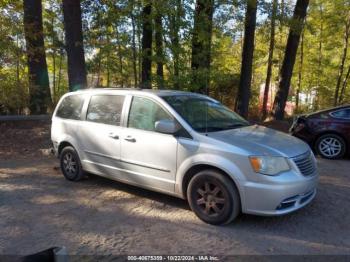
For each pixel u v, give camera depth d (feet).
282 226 16.02
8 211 17.81
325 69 81.41
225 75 43.16
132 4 40.73
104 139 20.13
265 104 67.97
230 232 15.40
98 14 44.29
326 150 29.66
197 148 16.37
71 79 34.35
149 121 18.42
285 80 54.80
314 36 76.54
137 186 19.22
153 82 40.98
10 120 41.86
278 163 15.25
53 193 20.48
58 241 14.67
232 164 15.40
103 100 20.92
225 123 18.58
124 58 48.98
